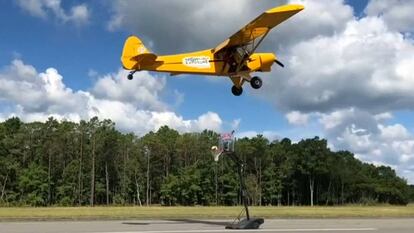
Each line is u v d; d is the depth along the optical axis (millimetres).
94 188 98250
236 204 101312
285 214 25828
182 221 20531
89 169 98875
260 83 21484
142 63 20297
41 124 99125
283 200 112375
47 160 98938
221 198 101625
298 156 110750
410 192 126125
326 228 17547
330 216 24047
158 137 106375
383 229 17344
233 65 21203
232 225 17297
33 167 94500
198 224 18891
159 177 105250
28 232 15703
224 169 102562
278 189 110375
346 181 113375
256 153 111250
